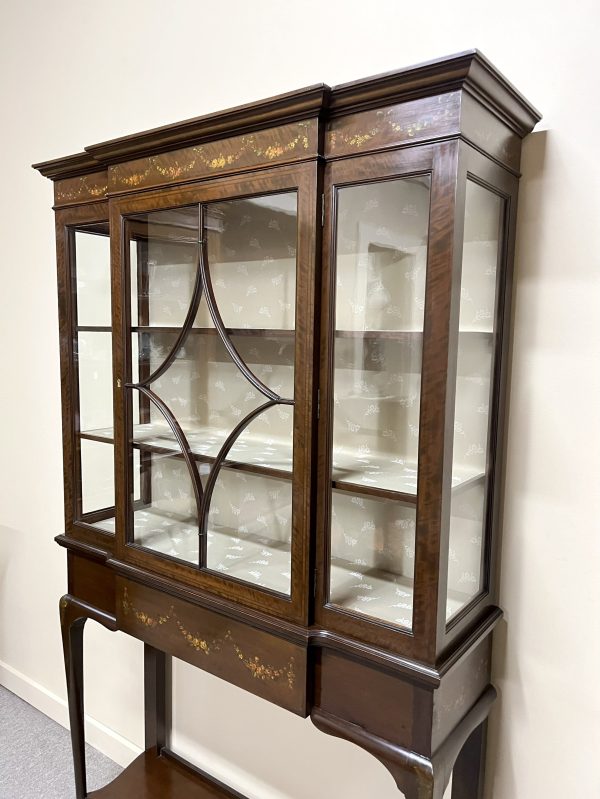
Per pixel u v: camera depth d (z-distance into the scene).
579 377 1.08
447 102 0.87
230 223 1.11
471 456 1.07
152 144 1.18
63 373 1.54
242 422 1.13
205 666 1.23
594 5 1.01
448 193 0.88
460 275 0.92
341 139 0.98
